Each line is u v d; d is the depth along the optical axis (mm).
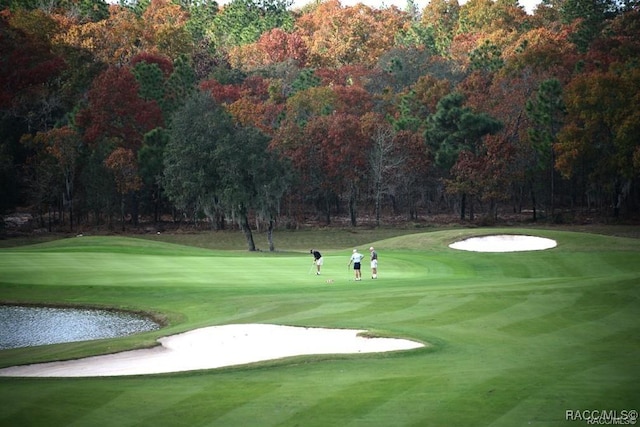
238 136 96125
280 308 43438
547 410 20109
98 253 74125
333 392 22625
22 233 120875
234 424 19922
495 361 27125
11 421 20422
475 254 77188
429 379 23719
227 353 32875
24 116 138625
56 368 31500
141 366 30688
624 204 132125
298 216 138250
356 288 50688
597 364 25828
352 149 132000
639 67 129250
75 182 129125
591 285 43812
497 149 129125
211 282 56219
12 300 51875
